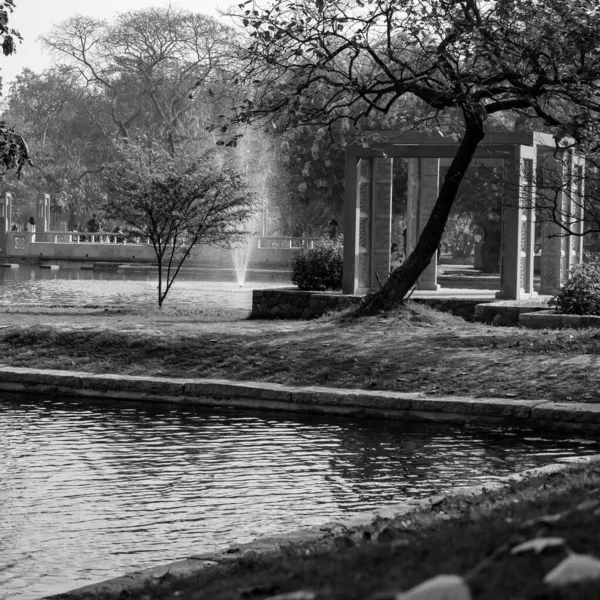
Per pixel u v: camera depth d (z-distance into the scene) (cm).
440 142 2719
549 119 2095
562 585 446
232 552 804
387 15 2078
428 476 1220
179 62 9312
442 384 1692
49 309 3098
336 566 589
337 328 2180
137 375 1859
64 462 1295
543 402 1548
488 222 5334
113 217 3138
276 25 2117
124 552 931
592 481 848
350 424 1559
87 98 10838
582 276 2425
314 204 6241
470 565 529
